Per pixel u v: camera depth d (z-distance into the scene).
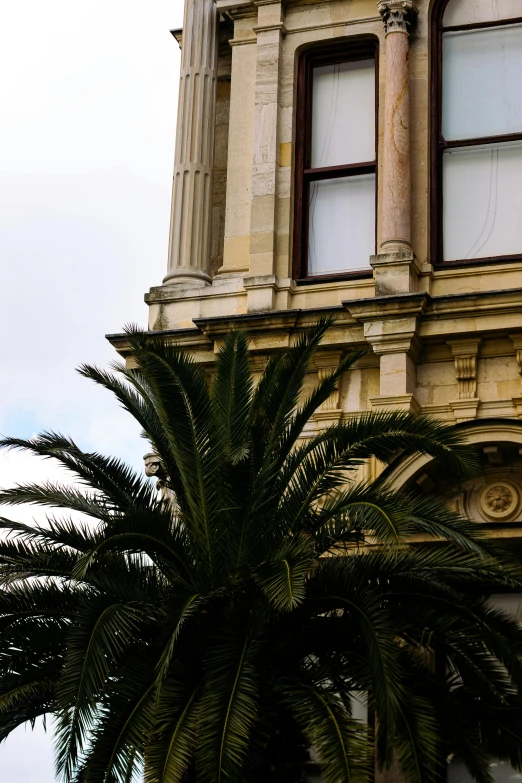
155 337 26.92
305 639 20.39
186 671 19.73
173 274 27.92
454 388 25.23
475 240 26.88
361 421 20.86
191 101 29.17
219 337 26.38
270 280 26.84
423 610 20.42
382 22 28.52
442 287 26.12
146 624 20.45
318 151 28.52
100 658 18.48
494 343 25.14
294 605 18.12
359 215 27.83
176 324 27.47
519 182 27.05
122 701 19.22
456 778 23.28
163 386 21.02
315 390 21.38
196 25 29.77
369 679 19.66
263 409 21.48
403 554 20.20
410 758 18.66
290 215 27.75
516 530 23.97
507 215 26.91
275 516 20.73
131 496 21.62
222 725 18.22
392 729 18.08
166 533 20.27
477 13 28.27
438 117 27.78
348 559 20.59
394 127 26.89
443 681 20.62
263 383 21.73
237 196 28.36
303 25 29.03
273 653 20.23
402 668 19.70
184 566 20.58
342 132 28.52
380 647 18.67
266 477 20.61
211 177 28.75
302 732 19.53
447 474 24.42
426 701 19.17
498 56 27.97
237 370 21.72
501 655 20.20
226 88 29.89
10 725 20.83
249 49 29.47
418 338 25.28
